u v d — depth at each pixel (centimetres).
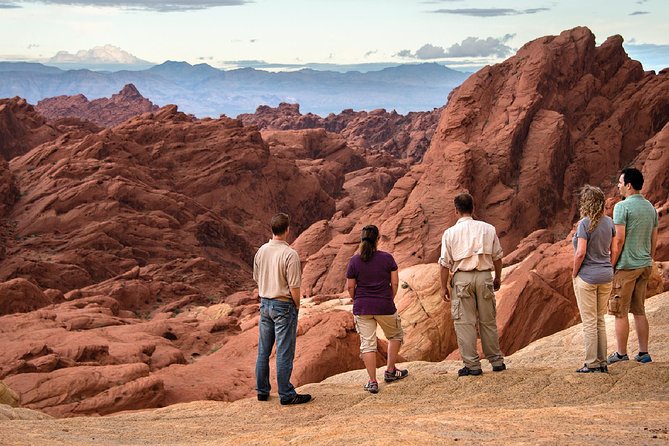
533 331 2252
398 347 1093
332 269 5069
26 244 5316
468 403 944
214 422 988
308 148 12031
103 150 6831
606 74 7656
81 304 3319
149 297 4356
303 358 1825
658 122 7294
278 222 1041
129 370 1739
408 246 5447
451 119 6931
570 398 923
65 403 1602
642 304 1050
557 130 6750
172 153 7712
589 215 994
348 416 929
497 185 6369
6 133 9119
